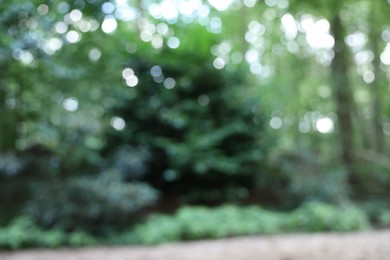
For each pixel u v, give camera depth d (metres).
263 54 13.88
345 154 11.79
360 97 16.72
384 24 5.82
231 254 5.06
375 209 9.38
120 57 5.37
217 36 10.46
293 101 14.16
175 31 6.42
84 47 4.72
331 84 12.26
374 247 4.86
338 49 11.71
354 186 11.06
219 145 10.16
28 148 8.48
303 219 8.03
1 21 4.11
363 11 9.55
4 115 6.16
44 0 3.93
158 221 7.80
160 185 10.23
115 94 8.79
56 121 7.64
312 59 14.48
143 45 6.65
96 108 8.87
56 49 4.73
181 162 9.77
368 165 11.47
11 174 7.93
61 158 8.20
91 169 8.49
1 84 4.89
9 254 6.12
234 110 10.28
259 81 13.83
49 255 5.95
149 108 9.88
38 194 7.60
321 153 12.03
